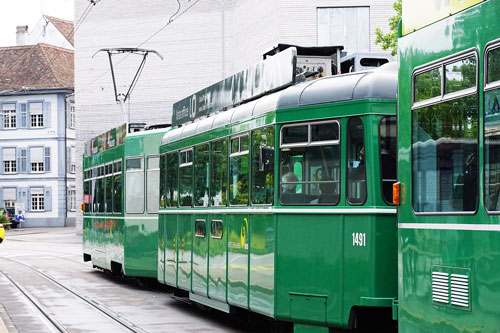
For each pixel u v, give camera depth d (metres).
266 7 33.66
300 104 9.09
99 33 45.31
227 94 11.62
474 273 6.14
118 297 15.96
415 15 7.26
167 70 43.44
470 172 6.27
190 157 12.84
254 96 10.54
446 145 6.64
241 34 36.81
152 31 43.84
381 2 31.67
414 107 7.20
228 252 10.87
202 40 42.69
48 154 67.62
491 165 5.99
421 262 6.96
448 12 6.68
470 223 6.24
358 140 8.48
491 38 6.05
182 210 13.15
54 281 19.58
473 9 6.30
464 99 6.39
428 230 6.86
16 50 70.81
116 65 44.88
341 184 8.59
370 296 8.21
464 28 6.43
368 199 8.31
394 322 8.74
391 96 8.42
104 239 19.80
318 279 8.75
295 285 9.01
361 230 8.34
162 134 16.45
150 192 16.56
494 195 5.94
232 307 11.02
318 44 31.97
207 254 11.80
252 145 10.12
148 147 16.86
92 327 11.79
